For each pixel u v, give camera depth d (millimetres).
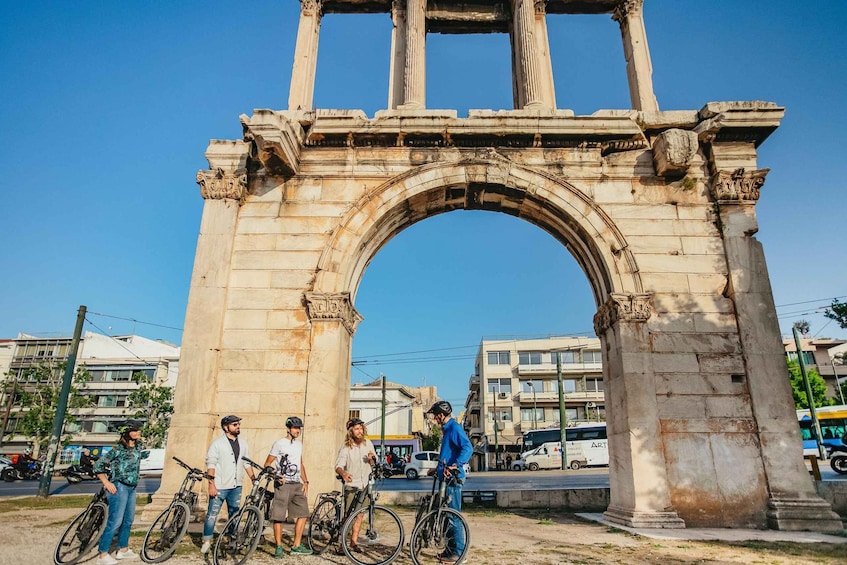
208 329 11922
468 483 25297
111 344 61469
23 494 19969
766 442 11078
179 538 7484
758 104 12727
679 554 7914
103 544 6945
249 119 12039
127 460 7348
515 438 56656
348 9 16609
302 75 14961
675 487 10883
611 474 12219
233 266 12602
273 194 13195
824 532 10047
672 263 12430
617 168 13234
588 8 16656
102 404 57188
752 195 12719
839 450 23328
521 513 13141
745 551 8164
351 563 7281
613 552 8047
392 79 15383
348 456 8383
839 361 58031
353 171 13320
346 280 12594
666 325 11922
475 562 7309
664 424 11266
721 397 11469
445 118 13164
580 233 13102
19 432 50125
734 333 11922
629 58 15555
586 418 56406
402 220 14055
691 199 12969
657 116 13297
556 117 13156
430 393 90062
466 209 14539
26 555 7414
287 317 12188
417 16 15258
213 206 12898
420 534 6984
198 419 11266
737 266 12273
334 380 11602
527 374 58656
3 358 57875
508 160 13273
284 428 11430
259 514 7398
